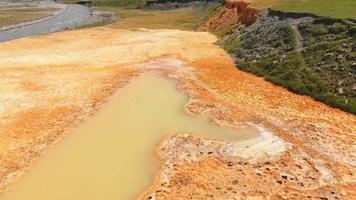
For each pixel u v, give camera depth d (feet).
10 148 87.71
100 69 141.08
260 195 68.85
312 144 83.76
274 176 73.51
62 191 73.36
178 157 81.82
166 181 74.08
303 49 124.77
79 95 116.47
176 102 110.32
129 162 81.71
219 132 91.86
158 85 123.65
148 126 96.78
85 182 75.72
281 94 110.73
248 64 133.90
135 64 145.79
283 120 95.50
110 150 86.38
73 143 89.81
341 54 113.19
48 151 86.69
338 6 147.02
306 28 134.10
